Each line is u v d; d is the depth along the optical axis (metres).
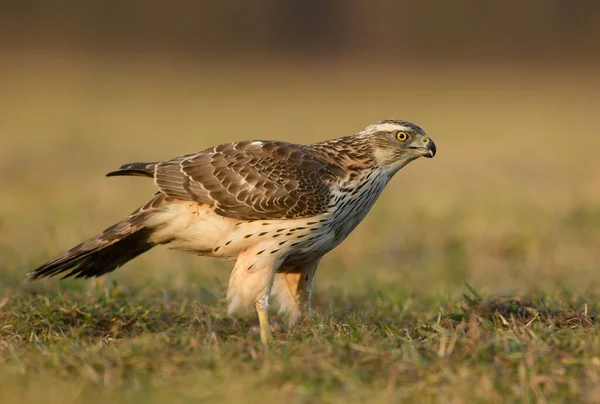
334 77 74.56
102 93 60.72
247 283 11.09
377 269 17.31
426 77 73.56
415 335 10.61
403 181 29.00
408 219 22.06
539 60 80.25
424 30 87.06
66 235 19.47
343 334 10.00
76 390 8.20
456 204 23.70
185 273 15.80
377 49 87.25
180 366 8.70
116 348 9.32
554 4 84.06
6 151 33.16
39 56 76.69
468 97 61.56
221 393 7.98
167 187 11.18
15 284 13.92
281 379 8.28
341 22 89.25
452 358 8.78
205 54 84.88
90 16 87.81
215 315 11.84
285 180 11.02
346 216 11.54
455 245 19.27
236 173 11.07
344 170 11.52
